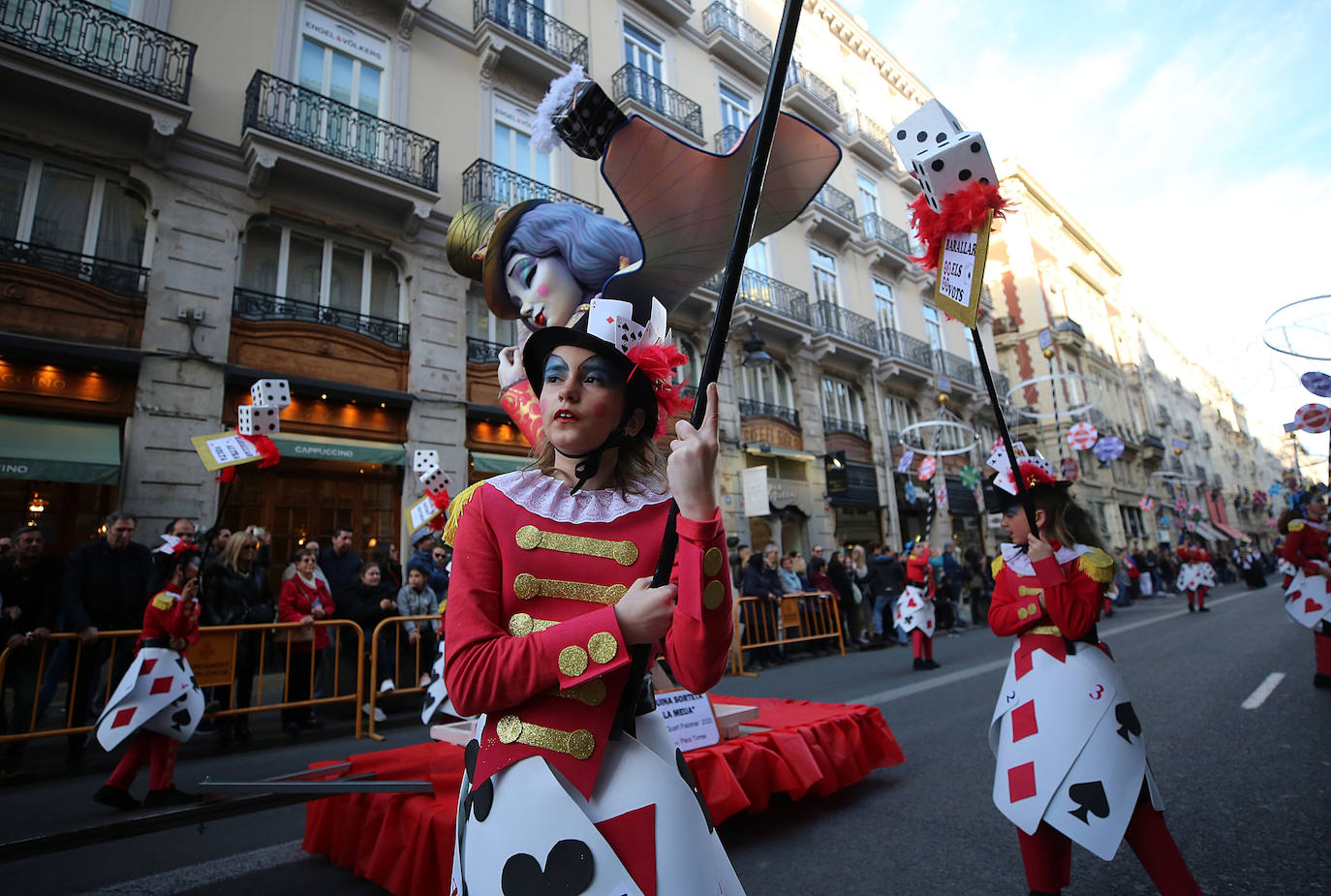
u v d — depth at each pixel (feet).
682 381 4.58
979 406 78.13
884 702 20.71
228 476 14.97
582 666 3.51
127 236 28.50
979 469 75.41
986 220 5.32
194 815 10.16
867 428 62.64
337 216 33.58
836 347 58.80
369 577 22.03
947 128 5.53
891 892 8.83
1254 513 155.84
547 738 3.58
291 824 12.20
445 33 39.83
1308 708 17.04
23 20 26.76
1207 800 11.46
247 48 32.30
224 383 28.78
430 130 37.93
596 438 4.24
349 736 18.69
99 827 9.55
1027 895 8.52
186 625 13.11
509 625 3.88
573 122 6.45
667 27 54.34
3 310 24.82
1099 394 81.87
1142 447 109.40
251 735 18.76
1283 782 11.94
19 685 16.17
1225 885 8.50
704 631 3.49
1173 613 48.42
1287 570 20.20
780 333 55.31
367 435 32.81
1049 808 6.94
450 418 34.73
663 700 10.61
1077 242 113.60
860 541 59.26
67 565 16.76
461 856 3.82
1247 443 168.45
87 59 27.32
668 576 3.75
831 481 54.54
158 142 28.55
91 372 26.30
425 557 24.32
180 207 29.17
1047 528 8.21
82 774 15.17
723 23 59.00
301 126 32.89
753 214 3.44
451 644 3.76
